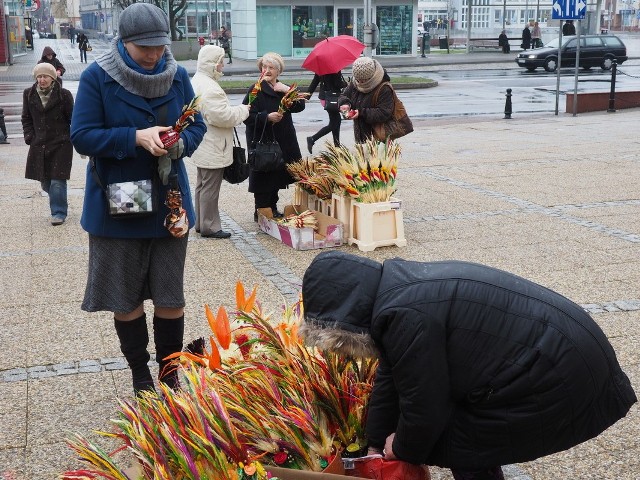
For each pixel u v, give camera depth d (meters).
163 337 4.18
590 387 2.58
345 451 3.03
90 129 3.87
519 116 18.59
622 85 25.48
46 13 123.50
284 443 2.91
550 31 49.78
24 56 48.75
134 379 4.18
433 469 3.58
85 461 2.88
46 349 4.97
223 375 3.16
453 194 9.53
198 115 4.25
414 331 2.49
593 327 2.67
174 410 2.86
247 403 3.04
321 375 3.10
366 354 2.58
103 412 4.12
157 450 2.75
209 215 7.63
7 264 6.96
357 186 7.10
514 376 2.54
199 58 7.21
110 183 3.94
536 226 7.87
